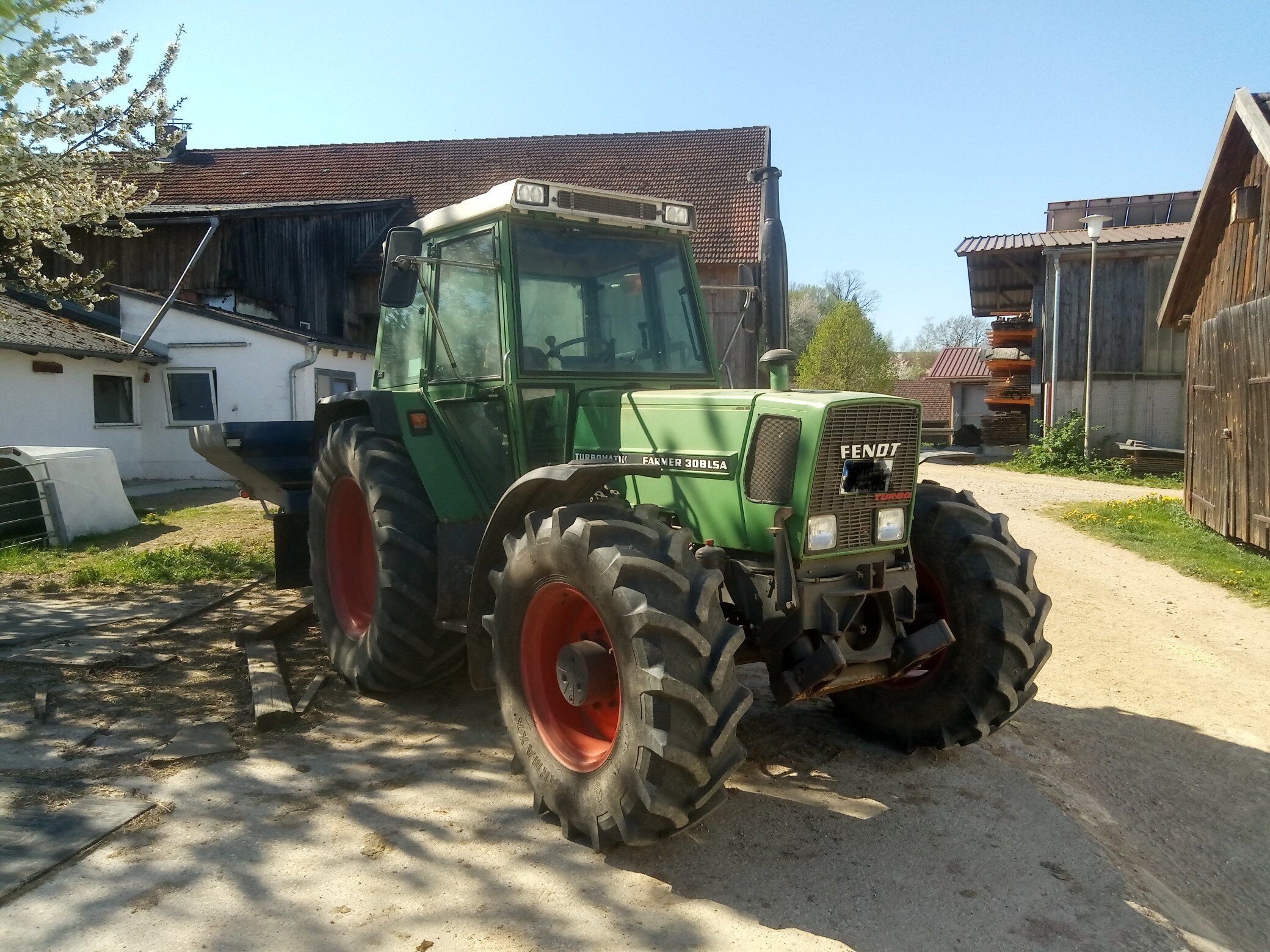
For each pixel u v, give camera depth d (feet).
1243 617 23.06
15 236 26.84
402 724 14.15
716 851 10.36
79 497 30.32
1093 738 15.06
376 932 8.73
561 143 76.95
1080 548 32.01
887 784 12.32
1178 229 66.80
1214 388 35.58
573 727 11.12
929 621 13.09
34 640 17.90
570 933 8.76
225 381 49.16
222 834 10.57
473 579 12.28
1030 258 68.74
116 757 12.69
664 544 10.18
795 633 11.04
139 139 25.29
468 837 10.58
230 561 25.29
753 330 16.93
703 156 72.74
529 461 13.62
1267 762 14.47
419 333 16.51
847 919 9.11
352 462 15.51
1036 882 9.94
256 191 73.10
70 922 8.80
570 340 14.23
